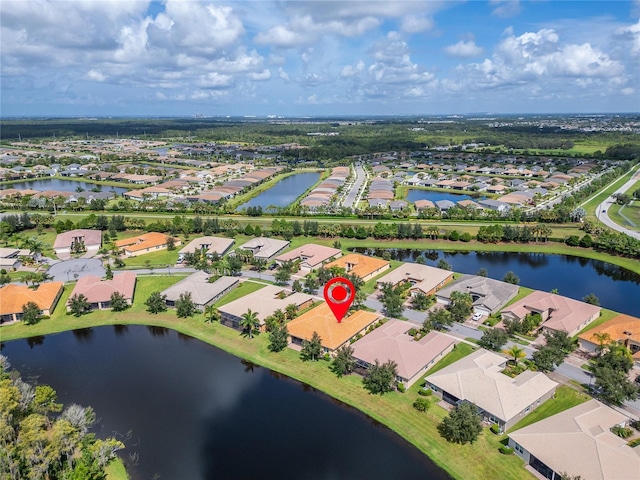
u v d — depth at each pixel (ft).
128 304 409.69
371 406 268.21
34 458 206.90
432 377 277.03
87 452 218.38
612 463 200.23
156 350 340.80
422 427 248.93
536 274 495.00
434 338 317.42
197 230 636.89
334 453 234.79
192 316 385.50
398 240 604.08
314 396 282.56
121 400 281.13
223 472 223.10
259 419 262.06
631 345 313.53
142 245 554.46
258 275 475.72
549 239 591.37
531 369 287.28
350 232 610.65
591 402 249.34
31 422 221.66
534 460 217.97
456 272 474.08
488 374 267.59
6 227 609.01
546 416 250.98
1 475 198.59
